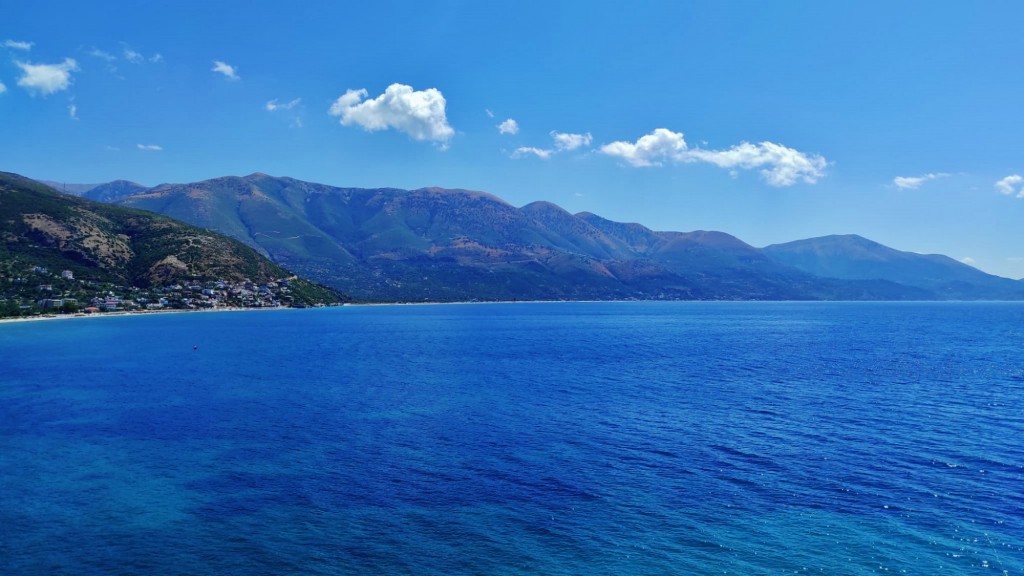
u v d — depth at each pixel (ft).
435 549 115.65
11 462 168.55
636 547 115.55
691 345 526.98
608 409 234.58
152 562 111.75
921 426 202.08
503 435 194.39
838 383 297.94
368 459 169.58
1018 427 199.82
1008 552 111.14
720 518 127.54
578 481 150.10
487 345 529.45
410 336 631.97
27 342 520.01
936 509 130.11
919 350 471.62
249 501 139.44
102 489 147.64
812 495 139.13
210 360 405.80
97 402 253.24
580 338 611.88
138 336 584.40
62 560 112.47
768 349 486.38
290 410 235.61
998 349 478.18
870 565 107.65
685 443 182.80
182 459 171.01
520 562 110.63
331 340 570.05
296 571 108.17
